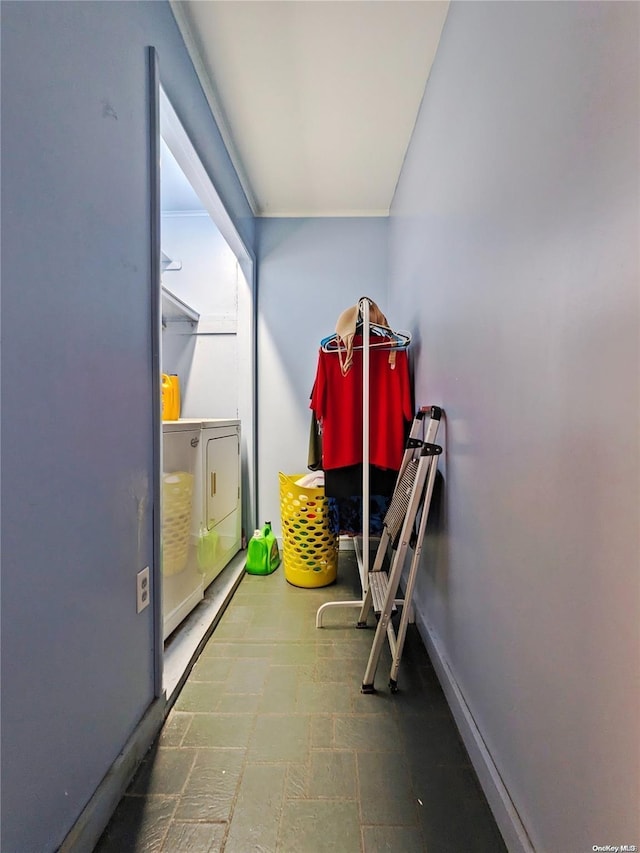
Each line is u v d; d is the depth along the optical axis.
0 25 0.60
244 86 1.67
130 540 1.01
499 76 0.92
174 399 2.32
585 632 0.61
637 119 0.50
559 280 0.68
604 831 0.56
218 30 1.42
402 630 1.31
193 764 1.02
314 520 2.11
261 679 1.37
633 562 0.51
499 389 0.92
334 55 1.52
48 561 0.71
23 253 0.65
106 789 0.87
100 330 0.88
